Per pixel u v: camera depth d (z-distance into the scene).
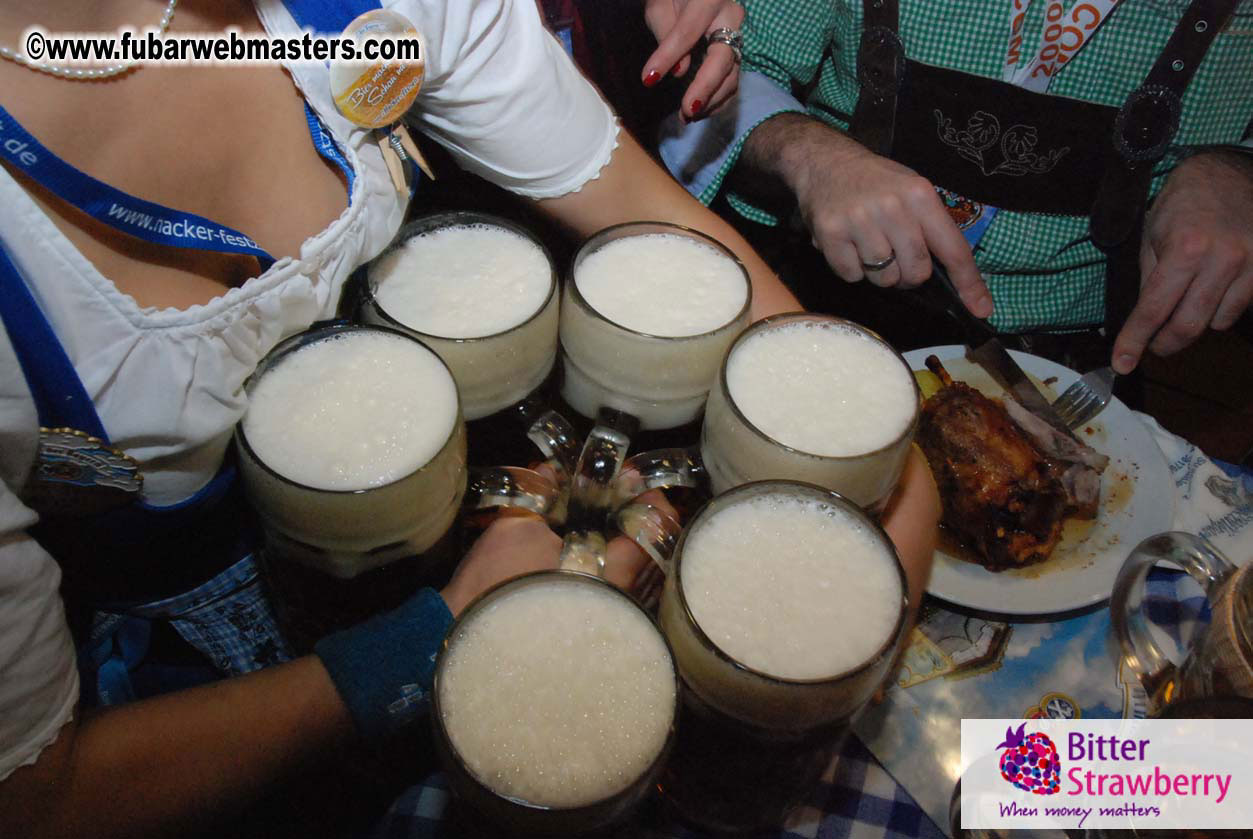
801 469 0.65
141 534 0.72
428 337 0.71
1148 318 1.25
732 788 0.65
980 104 1.36
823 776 0.77
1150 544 0.77
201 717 0.64
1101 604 0.93
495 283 0.80
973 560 1.01
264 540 0.70
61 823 0.59
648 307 0.79
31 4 0.54
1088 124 1.33
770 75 1.61
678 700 0.55
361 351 0.69
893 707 0.81
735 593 0.61
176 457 0.67
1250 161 1.36
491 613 0.60
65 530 0.69
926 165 1.46
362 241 0.75
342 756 0.69
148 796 0.62
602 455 0.73
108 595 0.81
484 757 0.53
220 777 0.64
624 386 0.76
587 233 1.04
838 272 1.36
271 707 0.64
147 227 0.60
